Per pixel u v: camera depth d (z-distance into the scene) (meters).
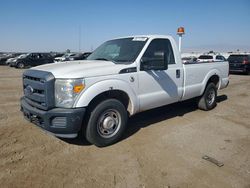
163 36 4.98
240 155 3.76
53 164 3.45
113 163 3.49
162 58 4.46
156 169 3.32
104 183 2.98
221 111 6.49
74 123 3.52
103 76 3.80
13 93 8.95
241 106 7.14
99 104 3.87
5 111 6.13
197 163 3.49
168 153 3.82
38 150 3.89
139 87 4.34
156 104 4.77
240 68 17.81
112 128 4.11
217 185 2.95
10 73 18.31
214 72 6.42
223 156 3.72
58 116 3.52
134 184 2.97
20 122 5.22
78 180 3.05
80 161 3.55
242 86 11.74
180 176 3.15
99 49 5.36
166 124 5.29
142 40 4.68
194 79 5.72
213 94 6.58
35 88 3.77
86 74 3.62
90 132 3.83
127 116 4.32
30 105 3.99
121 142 4.27
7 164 3.42
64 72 3.61
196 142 4.27
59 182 3.00
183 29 6.20
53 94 3.57
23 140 4.27
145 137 4.50
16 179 3.04
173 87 5.06
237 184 2.97
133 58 4.36
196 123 5.38
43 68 4.00
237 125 5.26
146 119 5.67
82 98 3.55
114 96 4.21
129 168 3.35
